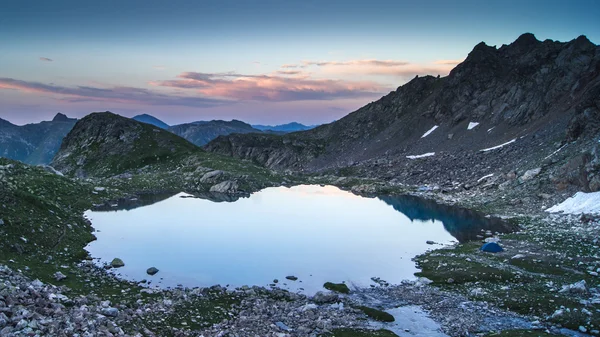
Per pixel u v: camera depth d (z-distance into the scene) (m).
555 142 132.00
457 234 79.19
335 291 48.22
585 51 186.75
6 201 60.28
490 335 34.31
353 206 115.94
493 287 47.25
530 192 103.38
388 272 56.50
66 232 63.03
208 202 116.94
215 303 41.62
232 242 71.94
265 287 49.31
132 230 77.31
